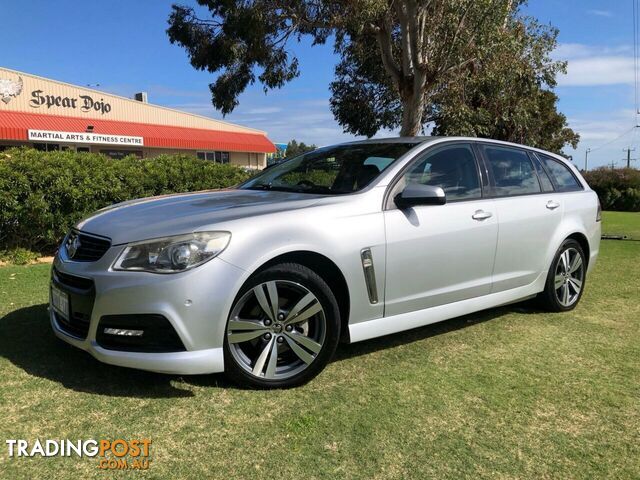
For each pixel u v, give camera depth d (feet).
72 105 109.40
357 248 11.51
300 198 12.21
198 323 9.86
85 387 10.49
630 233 43.42
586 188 18.29
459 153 14.43
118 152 117.29
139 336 9.87
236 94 48.62
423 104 38.52
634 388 11.39
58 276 11.28
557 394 11.02
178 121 130.21
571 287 17.46
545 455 8.80
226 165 34.09
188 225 10.25
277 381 10.77
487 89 42.50
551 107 78.79
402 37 37.22
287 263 10.75
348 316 11.68
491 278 14.48
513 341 14.21
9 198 23.03
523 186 15.88
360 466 8.32
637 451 8.99
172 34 45.34
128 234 10.24
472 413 10.11
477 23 34.78
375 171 12.92
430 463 8.46
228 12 41.04
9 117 97.40
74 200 24.85
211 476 7.95
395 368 12.14
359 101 52.03
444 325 15.51
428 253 12.75
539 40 41.88
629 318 16.62
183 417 9.55
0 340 12.79
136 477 7.86
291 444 8.84
